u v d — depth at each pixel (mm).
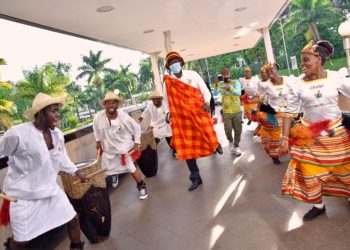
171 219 3656
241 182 4383
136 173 4492
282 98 4574
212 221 3393
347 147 2746
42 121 2617
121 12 6234
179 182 4934
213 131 4461
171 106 4410
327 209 3145
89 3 5410
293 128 2904
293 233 2857
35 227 2623
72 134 5031
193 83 4402
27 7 5098
